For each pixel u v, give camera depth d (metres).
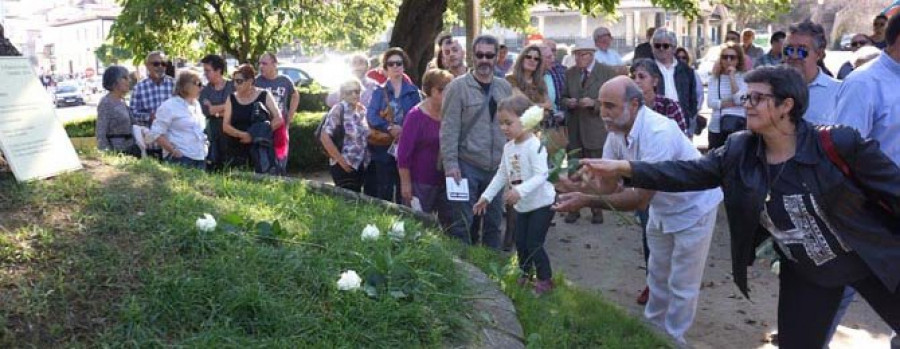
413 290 3.96
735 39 14.03
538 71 7.70
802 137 3.47
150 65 9.42
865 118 4.48
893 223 3.49
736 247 3.71
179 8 13.30
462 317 3.98
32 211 4.05
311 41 18.84
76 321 3.32
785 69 3.44
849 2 46.03
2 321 3.20
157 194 4.56
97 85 48.81
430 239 4.89
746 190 3.57
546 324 4.30
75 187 4.40
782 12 15.80
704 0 19.77
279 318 3.51
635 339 4.54
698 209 4.88
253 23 15.23
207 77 9.38
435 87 6.58
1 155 4.48
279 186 5.86
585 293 5.22
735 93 10.05
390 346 3.55
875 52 6.23
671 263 5.09
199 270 3.72
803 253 3.58
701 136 17.27
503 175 5.84
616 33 52.81
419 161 6.72
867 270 3.55
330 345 3.43
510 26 21.08
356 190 7.74
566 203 4.53
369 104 7.72
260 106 7.92
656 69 6.44
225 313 3.48
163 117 7.48
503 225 8.76
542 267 5.52
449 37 8.32
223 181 5.30
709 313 6.25
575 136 9.30
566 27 56.25
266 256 3.96
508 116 5.63
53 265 3.61
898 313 3.62
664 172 3.83
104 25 69.88
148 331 3.31
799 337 3.76
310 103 17.62
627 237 8.43
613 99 4.83
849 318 6.16
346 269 4.08
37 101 4.60
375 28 19.36
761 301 6.52
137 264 3.71
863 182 3.42
